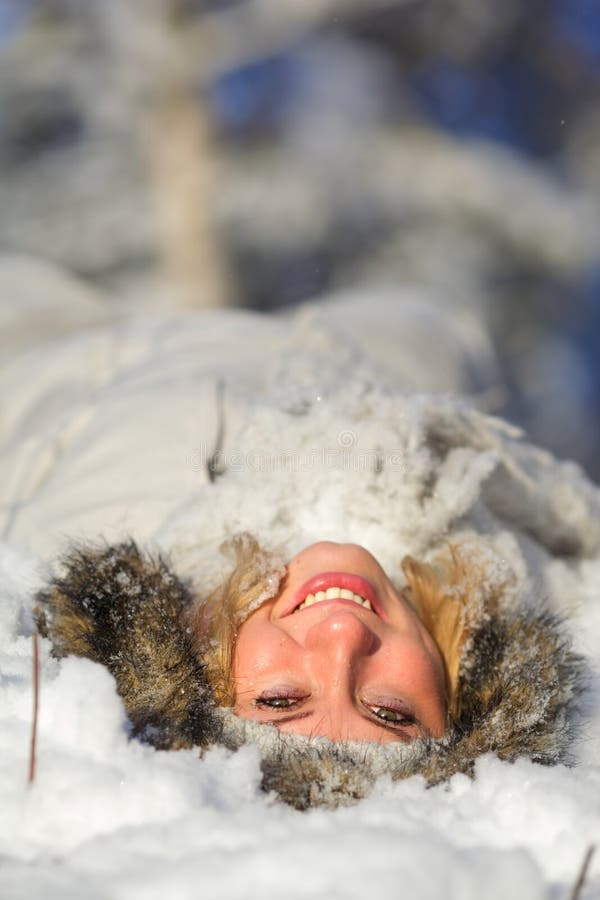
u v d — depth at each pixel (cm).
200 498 397
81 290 752
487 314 1966
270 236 1902
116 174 1972
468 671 352
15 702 276
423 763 297
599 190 2153
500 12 2050
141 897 214
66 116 2020
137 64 1595
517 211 1984
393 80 2123
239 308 1772
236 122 1973
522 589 382
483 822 260
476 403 667
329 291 1989
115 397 512
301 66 2080
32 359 612
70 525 427
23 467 496
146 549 356
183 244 1638
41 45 1877
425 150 2016
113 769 256
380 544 387
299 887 216
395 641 344
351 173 1978
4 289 720
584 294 2105
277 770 279
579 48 2145
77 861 231
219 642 335
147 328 606
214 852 227
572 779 279
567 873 246
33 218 1975
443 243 1997
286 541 379
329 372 520
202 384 493
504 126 2253
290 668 331
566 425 1981
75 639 315
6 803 246
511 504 436
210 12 1603
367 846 224
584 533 448
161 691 303
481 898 218
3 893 214
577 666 352
